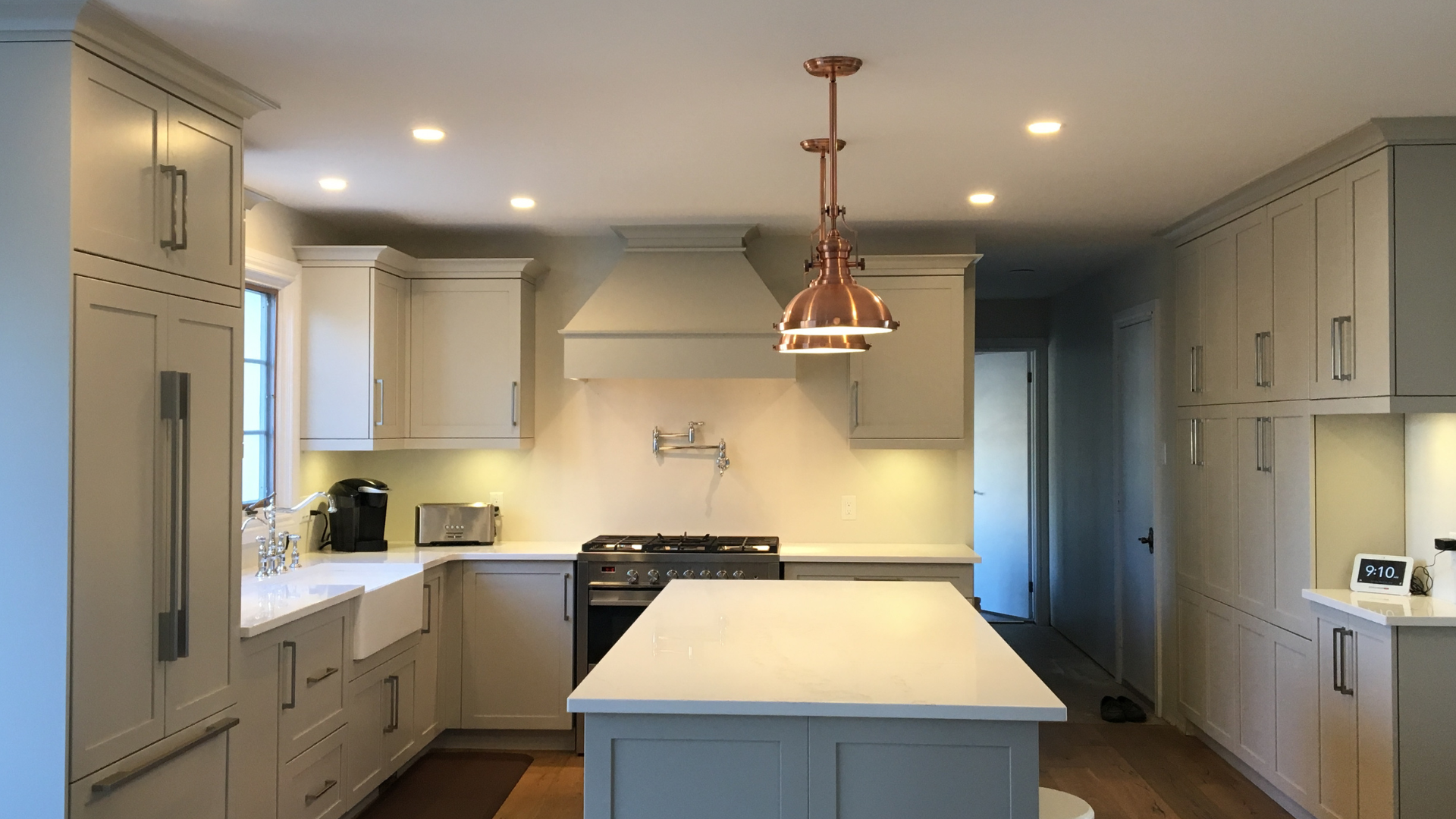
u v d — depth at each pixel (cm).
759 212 471
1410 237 336
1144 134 344
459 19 248
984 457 852
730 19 246
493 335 511
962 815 224
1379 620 336
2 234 238
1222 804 424
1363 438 388
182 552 275
